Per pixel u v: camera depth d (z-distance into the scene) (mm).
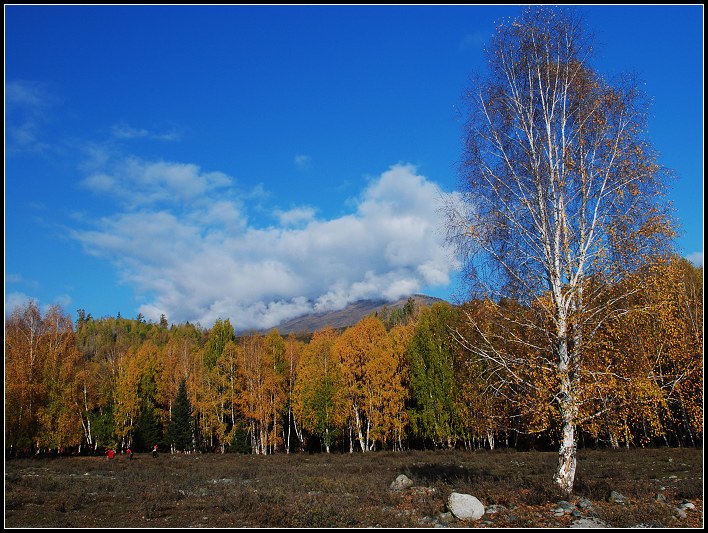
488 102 16375
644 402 13086
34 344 45750
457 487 16609
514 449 43031
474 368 15844
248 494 16094
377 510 13867
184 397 59719
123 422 60188
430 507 13516
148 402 64625
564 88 15602
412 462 33750
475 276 15320
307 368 54000
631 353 13633
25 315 46688
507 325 15141
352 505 14297
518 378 14281
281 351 61250
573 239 14695
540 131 15703
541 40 16031
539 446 45938
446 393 45875
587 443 40156
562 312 14164
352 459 40000
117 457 48594
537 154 15539
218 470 29797
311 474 25922
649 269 13508
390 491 17141
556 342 14344
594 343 13648
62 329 48781
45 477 25016
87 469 32781
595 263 13977
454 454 40094
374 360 50875
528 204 15062
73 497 16812
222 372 55844
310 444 61469
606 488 14156
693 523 10875
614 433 13875
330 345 59469
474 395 16125
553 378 13555
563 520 11406
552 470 23812
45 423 43719
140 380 65188
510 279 15102
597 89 15336
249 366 53688
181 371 65562
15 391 41594
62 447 46406
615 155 14625
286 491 17672
